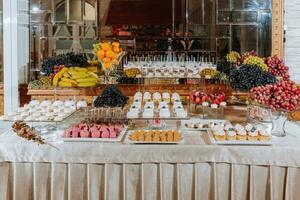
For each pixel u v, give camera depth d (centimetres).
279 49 655
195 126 329
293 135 313
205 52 665
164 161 284
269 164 282
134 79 503
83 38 668
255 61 380
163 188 286
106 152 285
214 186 284
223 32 662
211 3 659
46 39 665
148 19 663
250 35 660
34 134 296
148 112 335
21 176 291
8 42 628
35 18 661
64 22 664
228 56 488
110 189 288
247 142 285
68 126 334
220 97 371
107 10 665
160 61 611
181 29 664
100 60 433
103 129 299
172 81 503
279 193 286
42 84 467
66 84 436
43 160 288
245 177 285
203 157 284
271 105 296
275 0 647
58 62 466
